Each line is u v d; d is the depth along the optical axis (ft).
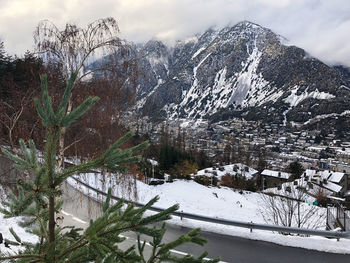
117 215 6.93
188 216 44.24
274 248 34.83
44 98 6.04
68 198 45.27
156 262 7.32
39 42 28.17
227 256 32.58
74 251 6.94
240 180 153.38
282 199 61.26
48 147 6.22
